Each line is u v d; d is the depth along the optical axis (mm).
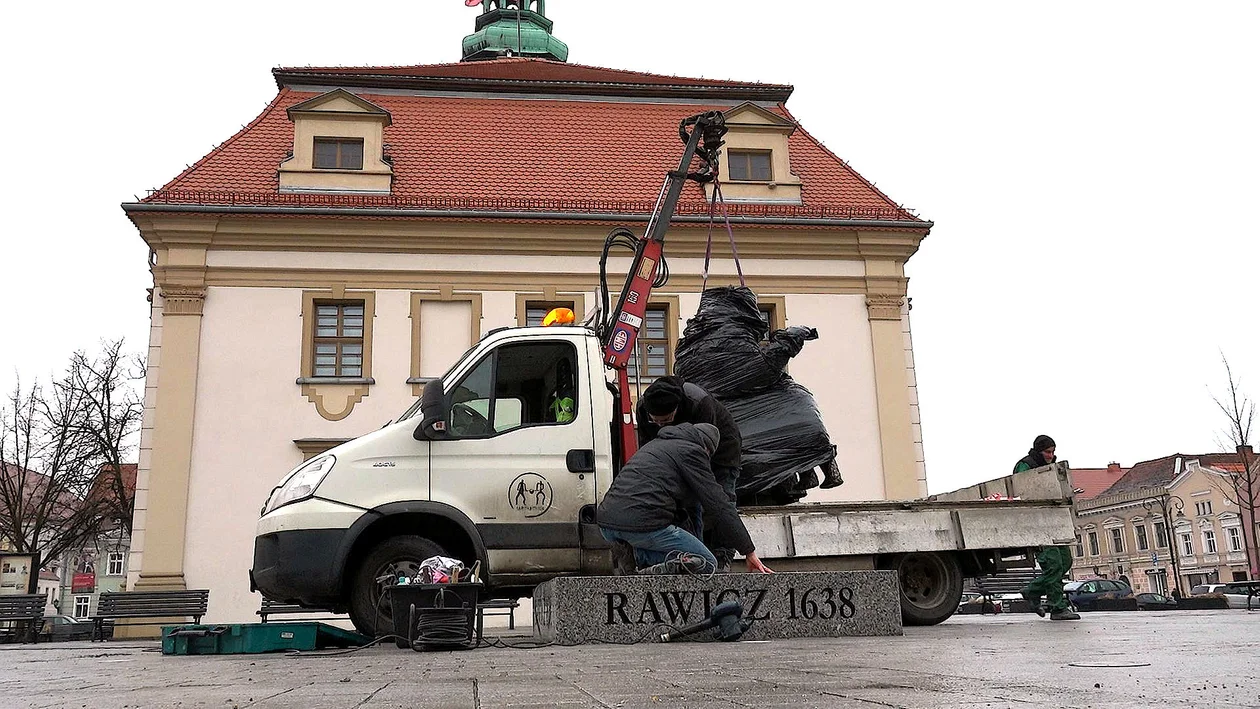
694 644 5449
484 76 25266
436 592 5949
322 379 18859
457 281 19781
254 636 6629
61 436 33438
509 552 7703
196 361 18672
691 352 9039
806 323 20609
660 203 9445
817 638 5848
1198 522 68125
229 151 21156
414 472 7750
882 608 6062
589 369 8219
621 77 25984
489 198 20844
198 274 19031
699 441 6262
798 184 22078
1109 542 76062
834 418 20219
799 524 7969
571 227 20172
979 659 3656
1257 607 20906
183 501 17953
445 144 22344
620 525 6090
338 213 19391
